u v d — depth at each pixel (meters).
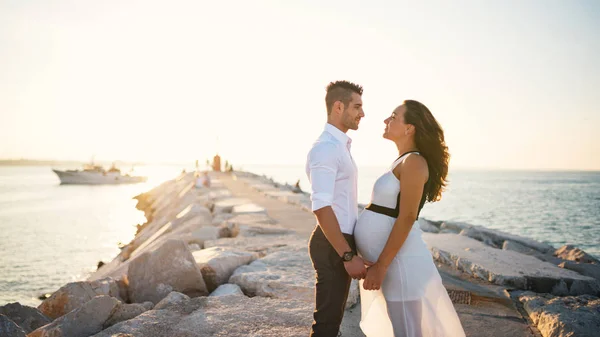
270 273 5.04
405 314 2.60
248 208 13.27
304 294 4.36
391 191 2.61
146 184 91.44
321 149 2.50
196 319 3.57
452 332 2.66
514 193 65.69
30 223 26.25
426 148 2.58
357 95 2.60
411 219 2.45
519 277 4.90
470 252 6.15
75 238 20.78
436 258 6.32
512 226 25.95
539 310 3.94
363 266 2.43
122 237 21.30
